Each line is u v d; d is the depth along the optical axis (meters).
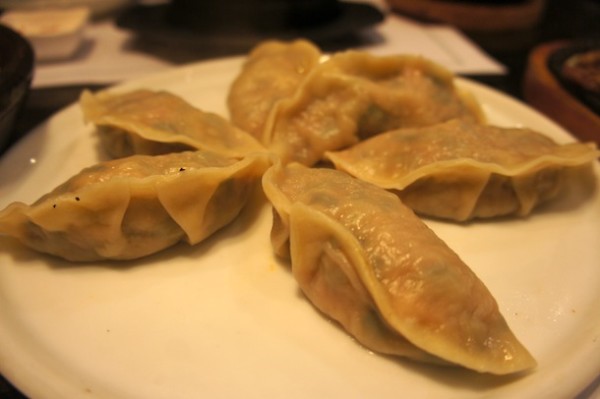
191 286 0.17
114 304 0.16
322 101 0.22
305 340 0.16
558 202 0.21
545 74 0.28
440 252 0.15
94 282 0.17
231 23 0.32
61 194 0.17
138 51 0.34
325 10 0.34
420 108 0.22
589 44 0.31
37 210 0.16
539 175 0.20
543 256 0.18
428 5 0.40
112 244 0.17
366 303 0.15
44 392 0.13
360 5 0.37
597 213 0.20
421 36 0.37
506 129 0.21
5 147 0.21
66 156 0.22
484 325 0.14
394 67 0.23
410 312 0.14
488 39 0.40
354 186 0.17
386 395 0.14
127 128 0.20
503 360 0.14
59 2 0.36
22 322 0.16
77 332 0.15
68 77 0.30
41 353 0.15
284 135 0.22
